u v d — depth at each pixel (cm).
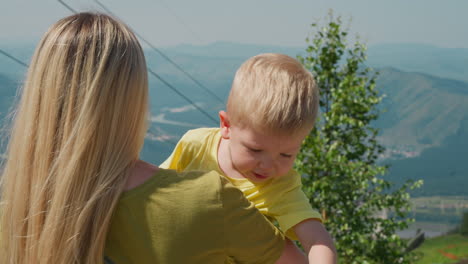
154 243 120
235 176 162
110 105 121
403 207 1056
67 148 118
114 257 122
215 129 178
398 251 1034
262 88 147
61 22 129
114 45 124
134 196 122
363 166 1084
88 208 117
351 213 1043
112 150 121
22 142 126
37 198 122
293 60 159
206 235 123
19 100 129
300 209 151
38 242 122
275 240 138
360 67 1132
